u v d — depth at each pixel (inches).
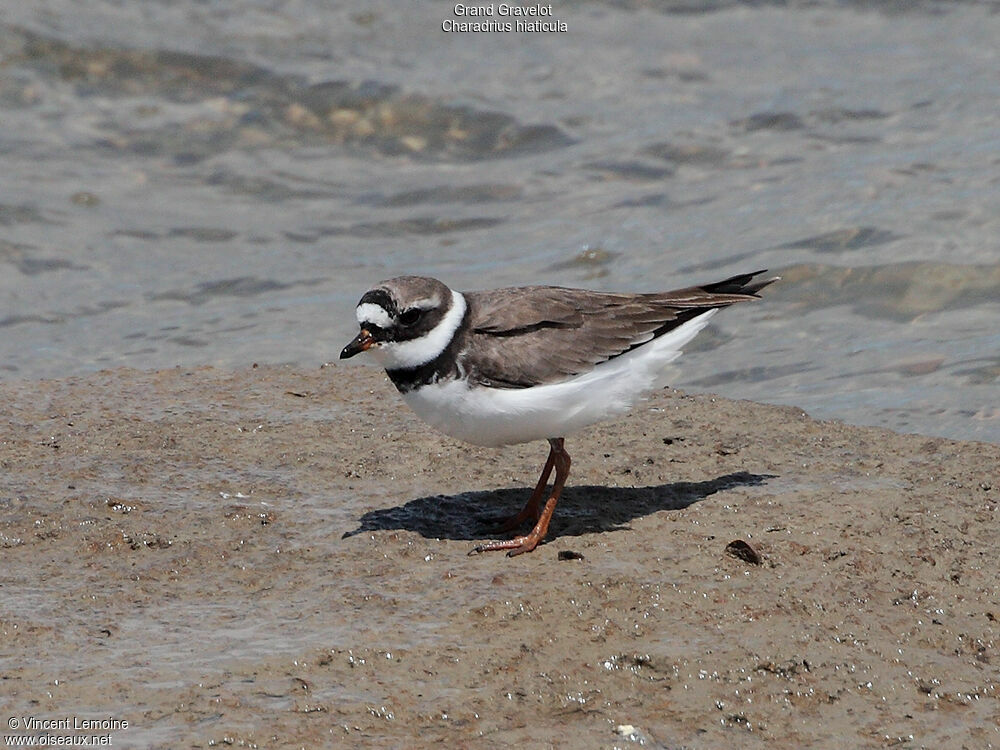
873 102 872.3
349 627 354.0
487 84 906.7
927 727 318.0
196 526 420.2
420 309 389.7
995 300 642.8
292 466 474.0
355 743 301.4
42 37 887.1
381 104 875.4
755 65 940.6
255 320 681.0
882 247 693.3
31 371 624.1
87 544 406.9
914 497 434.9
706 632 351.9
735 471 464.8
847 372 591.5
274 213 797.2
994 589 378.0
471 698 322.0
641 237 741.9
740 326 647.8
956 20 995.3
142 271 733.3
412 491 451.5
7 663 334.6
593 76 926.4
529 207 794.2
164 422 516.4
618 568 386.0
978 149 792.3
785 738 313.0
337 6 989.8
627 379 412.5
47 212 778.2
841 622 358.3
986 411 541.6
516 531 420.2
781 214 743.7
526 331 401.4
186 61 890.7
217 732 302.8
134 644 345.4
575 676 333.7
